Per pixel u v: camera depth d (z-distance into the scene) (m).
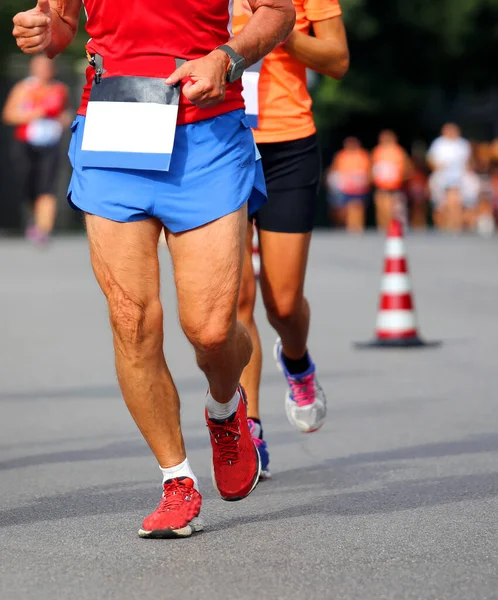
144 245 12.05
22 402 20.78
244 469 12.91
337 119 100.00
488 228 87.69
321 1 15.54
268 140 15.20
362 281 41.19
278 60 15.45
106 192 11.97
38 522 13.06
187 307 11.99
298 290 15.36
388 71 99.69
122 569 11.23
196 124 11.96
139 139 11.83
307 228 15.30
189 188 11.91
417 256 52.47
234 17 15.41
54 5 12.86
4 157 71.50
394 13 97.44
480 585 10.66
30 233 55.31
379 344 27.20
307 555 11.65
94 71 12.13
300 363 16.28
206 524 12.94
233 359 12.24
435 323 31.30
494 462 15.95
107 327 30.14
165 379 12.39
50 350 26.53
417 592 10.45
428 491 14.36
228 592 10.48
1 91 71.81
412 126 106.25
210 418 12.75
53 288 38.19
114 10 11.91
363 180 84.38
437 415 19.38
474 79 102.81
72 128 12.41
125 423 18.98
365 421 18.95
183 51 11.89
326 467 15.82
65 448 17.11
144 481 15.05
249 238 15.25
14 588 10.69
